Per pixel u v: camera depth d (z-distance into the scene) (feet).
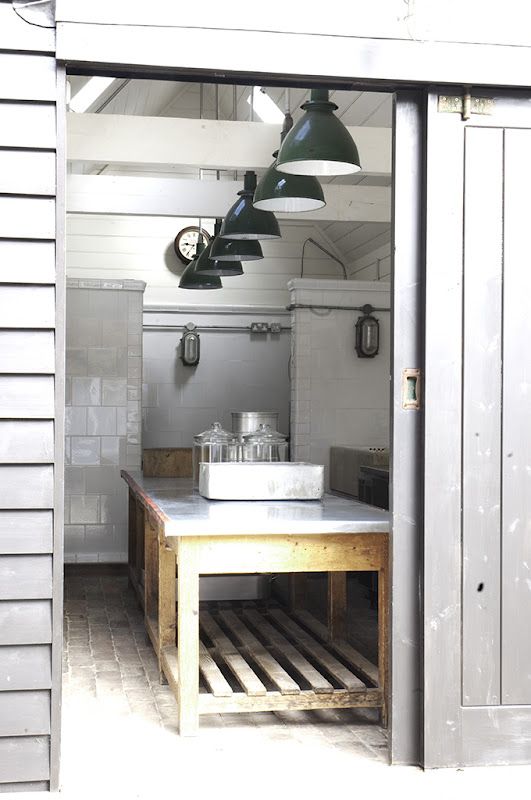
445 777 11.81
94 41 11.05
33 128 11.01
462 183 12.21
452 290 12.19
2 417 10.90
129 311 30.32
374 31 11.71
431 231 12.14
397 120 12.24
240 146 23.03
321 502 16.89
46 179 11.03
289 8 11.49
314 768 12.23
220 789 11.46
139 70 11.37
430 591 12.05
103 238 36.06
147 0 11.17
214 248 19.98
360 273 36.65
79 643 20.10
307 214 27.40
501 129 12.29
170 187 26.32
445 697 12.05
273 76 11.64
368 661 16.65
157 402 36.17
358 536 14.12
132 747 13.14
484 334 12.25
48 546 10.98
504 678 12.17
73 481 30.25
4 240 10.96
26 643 10.92
